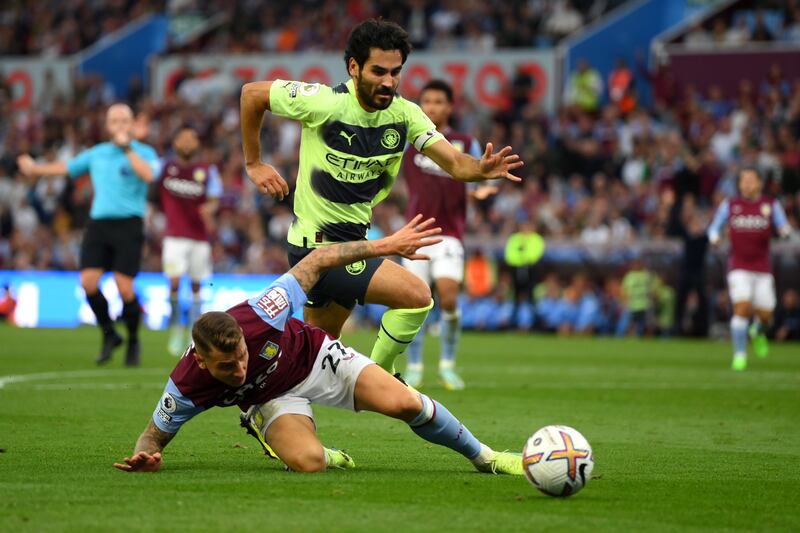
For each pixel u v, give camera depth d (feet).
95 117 341.00
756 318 186.50
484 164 74.74
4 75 370.73
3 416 99.86
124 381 133.90
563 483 62.54
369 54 74.54
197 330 64.80
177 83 348.38
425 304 80.02
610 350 207.51
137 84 350.84
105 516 56.18
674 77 295.07
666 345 223.51
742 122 269.85
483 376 152.25
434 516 57.31
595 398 124.67
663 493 65.77
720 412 112.88
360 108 77.41
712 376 154.81
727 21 312.29
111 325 155.94
